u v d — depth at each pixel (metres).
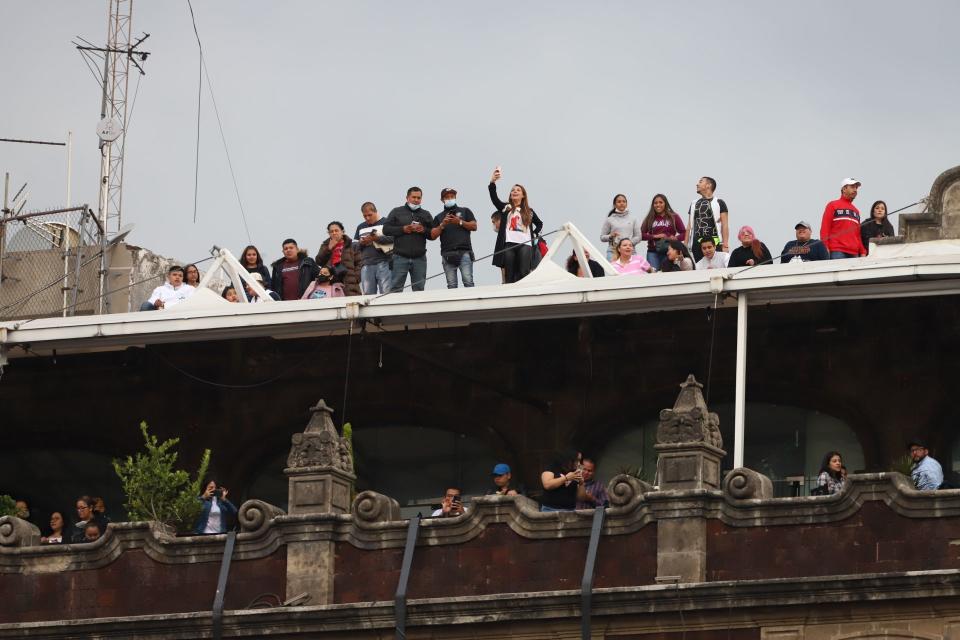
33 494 91.19
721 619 71.00
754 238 80.00
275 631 74.06
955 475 82.81
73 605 76.44
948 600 69.25
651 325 86.38
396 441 88.62
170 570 75.94
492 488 87.25
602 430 86.38
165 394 90.25
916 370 83.69
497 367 87.31
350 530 74.94
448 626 73.00
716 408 85.81
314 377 89.12
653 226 83.88
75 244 92.19
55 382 91.19
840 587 70.00
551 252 79.56
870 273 76.31
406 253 82.88
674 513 72.19
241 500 89.06
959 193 80.88
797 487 84.38
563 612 72.06
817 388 84.31
